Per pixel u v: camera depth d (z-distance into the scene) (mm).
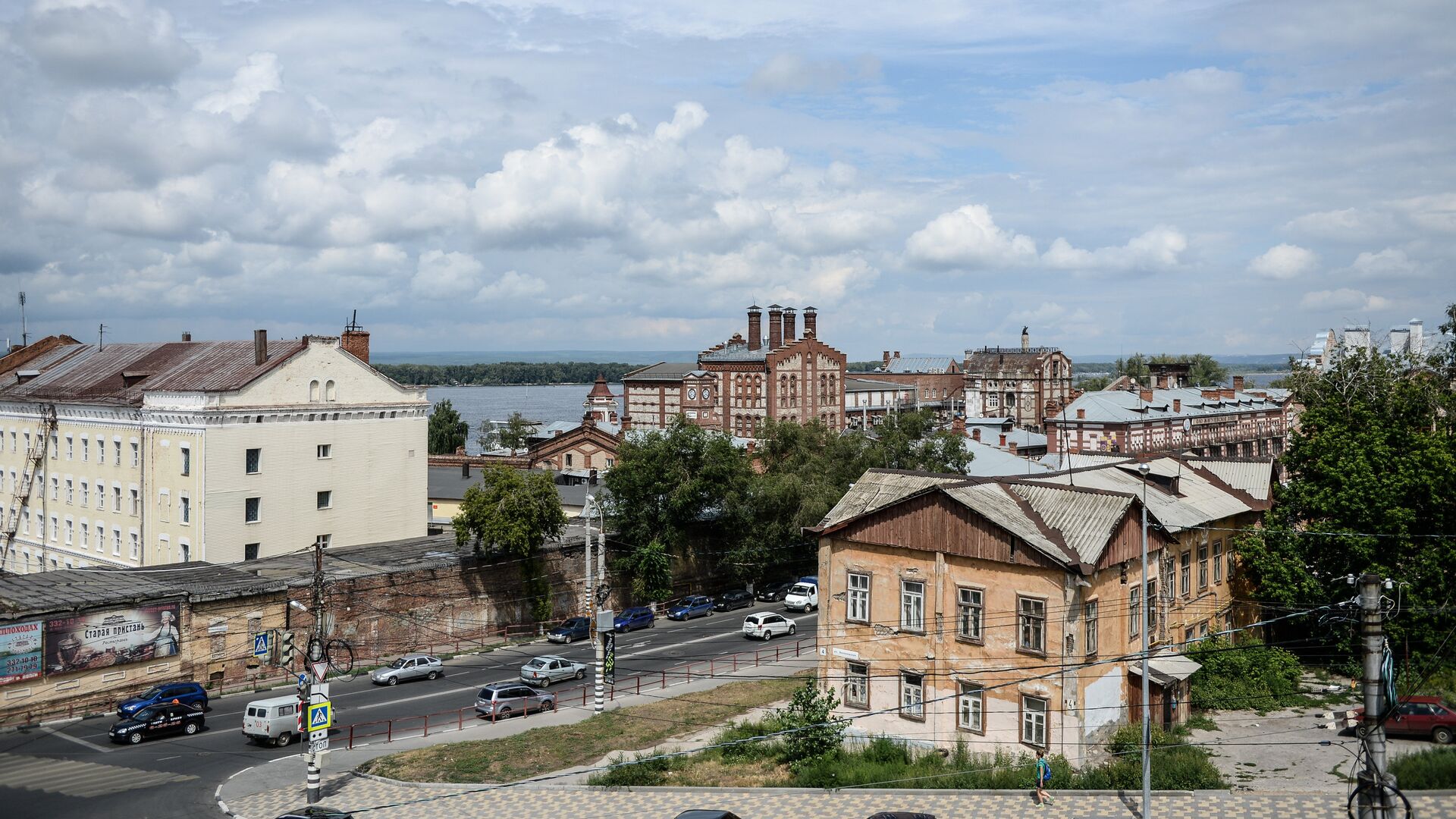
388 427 79375
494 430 182500
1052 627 38812
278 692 56812
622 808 38312
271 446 71750
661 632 73375
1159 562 44906
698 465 80250
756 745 44438
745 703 52688
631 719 50438
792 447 92188
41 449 83562
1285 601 52531
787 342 138000
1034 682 39250
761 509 82375
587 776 41781
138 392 76250
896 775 39844
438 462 110062
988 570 40562
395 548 72812
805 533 45812
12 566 86875
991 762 40125
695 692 55500
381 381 79125
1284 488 56156
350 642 61656
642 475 78438
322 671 38781
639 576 78688
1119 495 41750
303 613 59969
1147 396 120188
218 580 59469
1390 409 57281
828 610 45375
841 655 44875
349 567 65312
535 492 70062
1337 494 52562
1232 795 36156
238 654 57438
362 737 48156
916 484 45875
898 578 43156
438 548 73062
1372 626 24172
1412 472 51344
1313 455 55156
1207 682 47625
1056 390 173875
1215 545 52656
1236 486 56781
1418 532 52094
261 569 64062
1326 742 39031
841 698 44875
